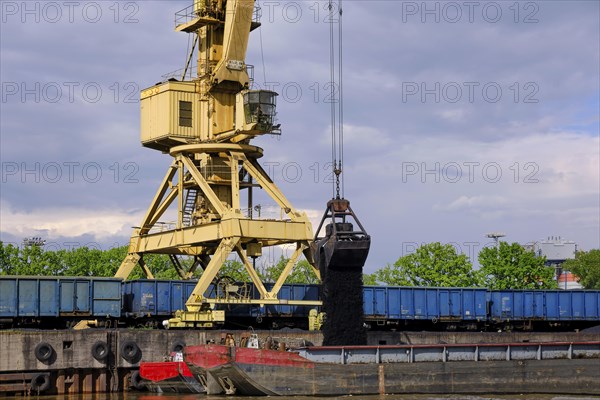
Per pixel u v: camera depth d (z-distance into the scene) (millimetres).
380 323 119750
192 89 111250
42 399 85750
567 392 86312
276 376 81000
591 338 113188
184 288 107312
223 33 112062
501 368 85500
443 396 82875
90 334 92062
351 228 87062
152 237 112812
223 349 80875
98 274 180000
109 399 84250
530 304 128000
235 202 105688
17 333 89062
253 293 110000
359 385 82188
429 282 181125
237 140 109750
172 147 111312
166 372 88688
